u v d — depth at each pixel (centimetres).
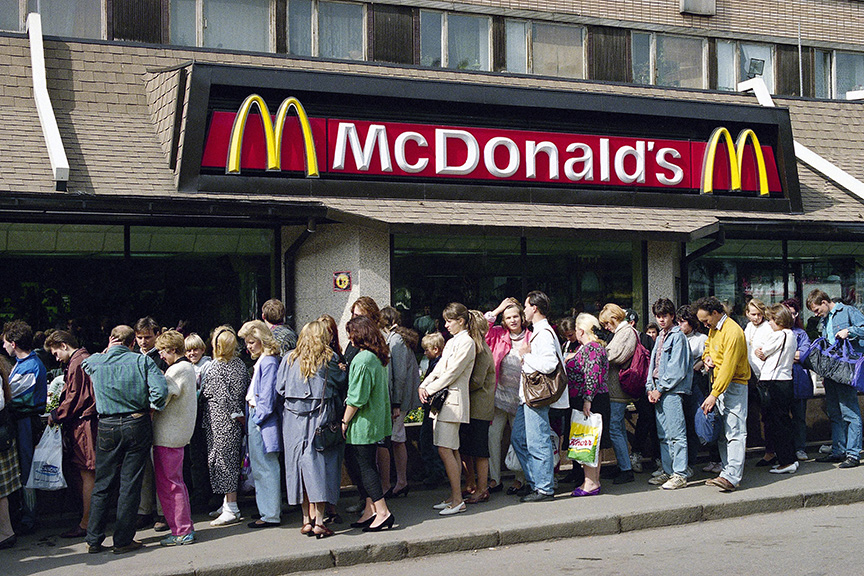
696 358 1008
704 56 1872
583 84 1543
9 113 1166
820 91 1983
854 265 1533
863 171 1609
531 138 1279
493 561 732
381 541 757
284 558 716
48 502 871
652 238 1259
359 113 1197
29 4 1361
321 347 792
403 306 1230
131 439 751
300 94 1164
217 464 840
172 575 681
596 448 909
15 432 804
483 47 1700
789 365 1023
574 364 938
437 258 1252
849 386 1036
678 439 955
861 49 1992
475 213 1206
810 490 921
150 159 1154
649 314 1360
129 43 1293
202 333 1191
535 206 1269
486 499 917
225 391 842
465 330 886
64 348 856
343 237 1198
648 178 1346
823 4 1983
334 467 799
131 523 754
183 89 1130
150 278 1169
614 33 1794
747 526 835
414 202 1204
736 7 1895
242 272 1216
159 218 1134
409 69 1422
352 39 1602
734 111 1396
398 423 944
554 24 1750
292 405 793
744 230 1328
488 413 912
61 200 998
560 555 744
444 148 1225
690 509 859
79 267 1135
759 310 1047
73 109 1215
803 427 1105
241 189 1128
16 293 1105
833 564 668
